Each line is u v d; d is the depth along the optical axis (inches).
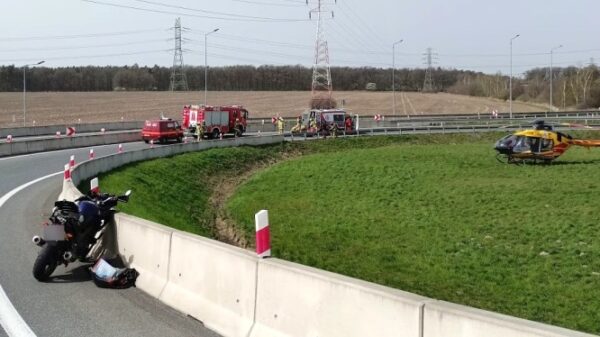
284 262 282.7
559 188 1278.3
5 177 1101.1
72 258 415.8
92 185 606.2
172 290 352.8
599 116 3403.1
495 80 6934.1
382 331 225.8
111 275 385.1
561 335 171.6
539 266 737.6
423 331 210.7
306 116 2628.0
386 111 4670.3
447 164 1766.7
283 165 1908.2
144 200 1074.1
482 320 192.1
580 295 625.6
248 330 287.4
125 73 6953.7
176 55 5575.8
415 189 1363.2
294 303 267.4
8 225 600.7
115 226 444.8
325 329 250.4
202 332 300.8
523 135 1733.5
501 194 1236.5
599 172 1508.4
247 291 295.9
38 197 820.6
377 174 1611.7
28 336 291.4
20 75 6417.3
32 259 457.7
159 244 378.3
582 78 5482.3
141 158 1491.1
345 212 1162.6
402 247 874.8
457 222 1012.5
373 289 231.9
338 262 809.5
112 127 2829.7
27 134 2370.8
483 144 2450.8
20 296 362.9
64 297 361.7
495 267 746.8
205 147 1913.1
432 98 6013.8
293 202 1296.8
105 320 317.7
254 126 2915.8
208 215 1233.4
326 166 1801.2
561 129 2775.6
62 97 5467.5
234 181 1716.3
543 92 6215.6
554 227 926.4
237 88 7278.5
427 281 703.7
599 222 941.8
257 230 299.4
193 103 4955.7
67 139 1945.1
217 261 320.2
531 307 596.7
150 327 307.0
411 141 2576.3
